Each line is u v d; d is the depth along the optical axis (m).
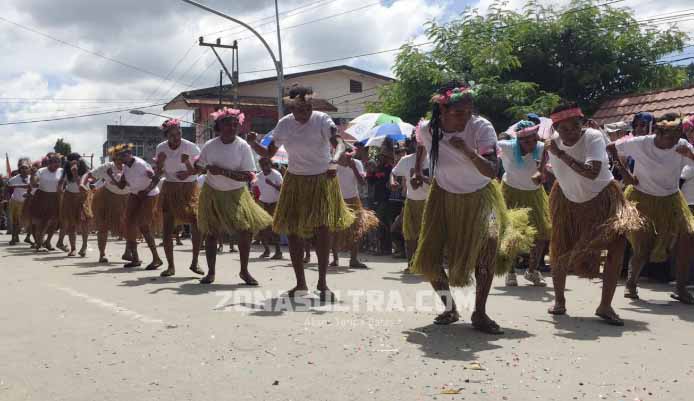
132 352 4.11
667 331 4.82
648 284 7.59
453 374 3.63
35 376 3.62
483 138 4.55
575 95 17.06
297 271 6.34
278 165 13.67
